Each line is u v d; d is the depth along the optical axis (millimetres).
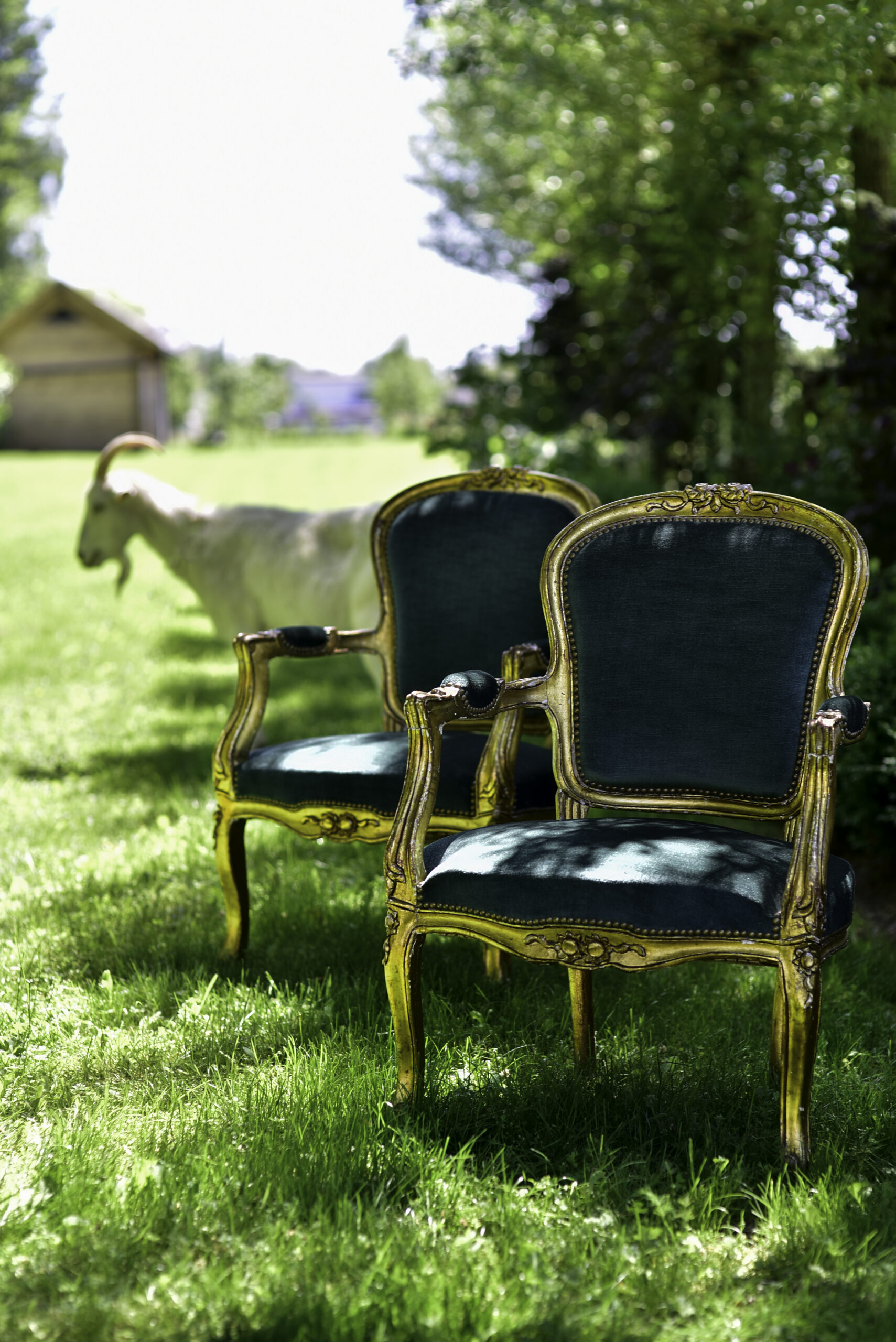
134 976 3439
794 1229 2197
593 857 2486
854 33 4797
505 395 10055
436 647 3699
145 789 5426
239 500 20078
